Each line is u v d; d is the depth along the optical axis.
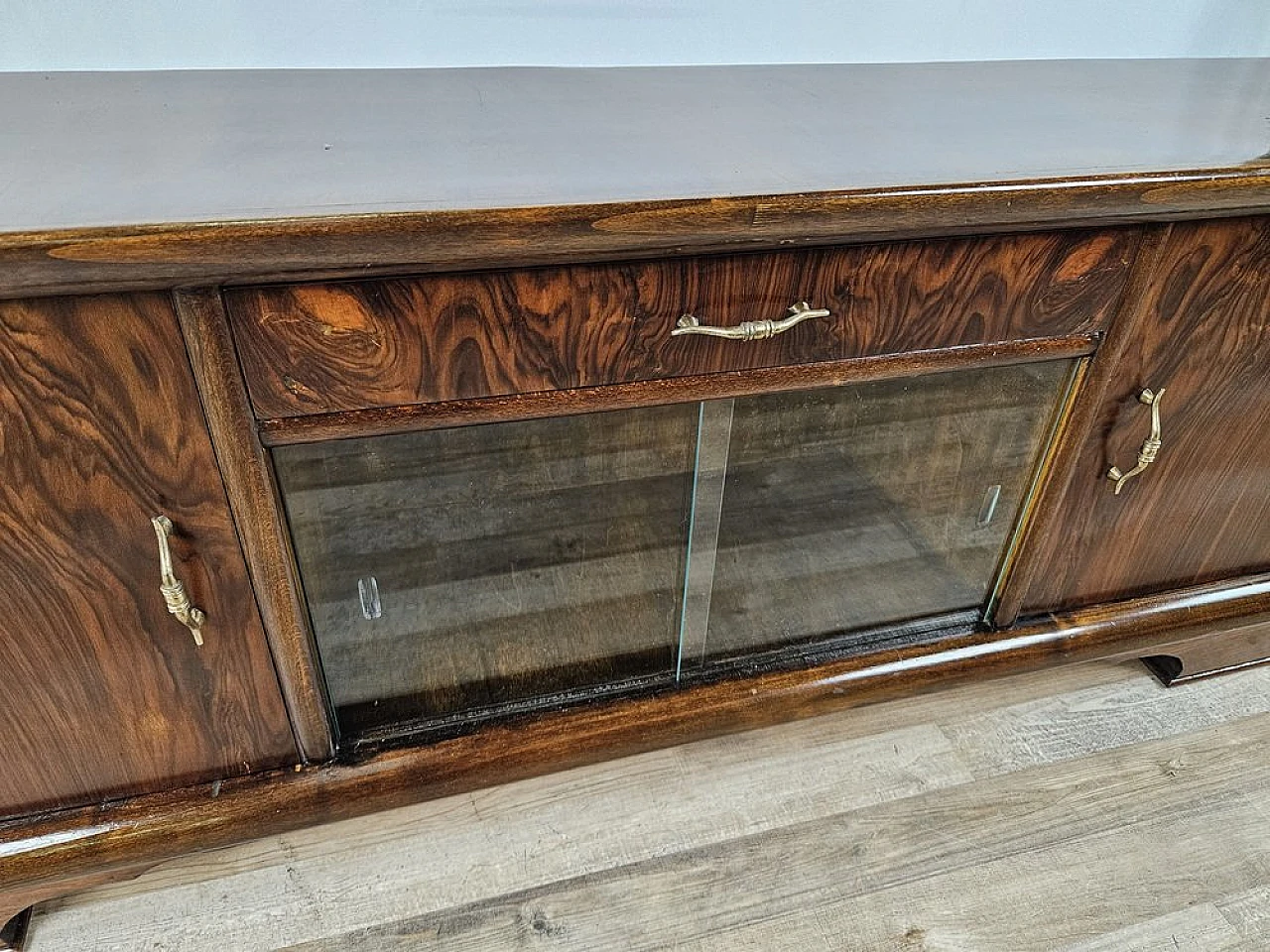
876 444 0.70
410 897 0.72
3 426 0.46
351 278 0.47
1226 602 0.87
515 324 0.51
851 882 0.74
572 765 0.71
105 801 0.63
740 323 0.55
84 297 0.44
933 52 0.94
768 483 0.69
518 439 0.59
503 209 0.45
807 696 0.75
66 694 0.57
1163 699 0.92
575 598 0.71
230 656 0.59
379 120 0.63
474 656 0.71
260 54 0.78
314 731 0.64
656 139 0.60
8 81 0.71
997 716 0.89
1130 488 0.76
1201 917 0.72
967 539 0.81
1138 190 0.55
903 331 0.59
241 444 0.50
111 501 0.51
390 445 0.55
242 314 0.46
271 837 0.75
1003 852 0.76
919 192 0.51
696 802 0.80
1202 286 0.65
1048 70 0.90
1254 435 0.76
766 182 0.51
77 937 0.68
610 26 0.84
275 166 0.52
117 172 0.50
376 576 0.64
